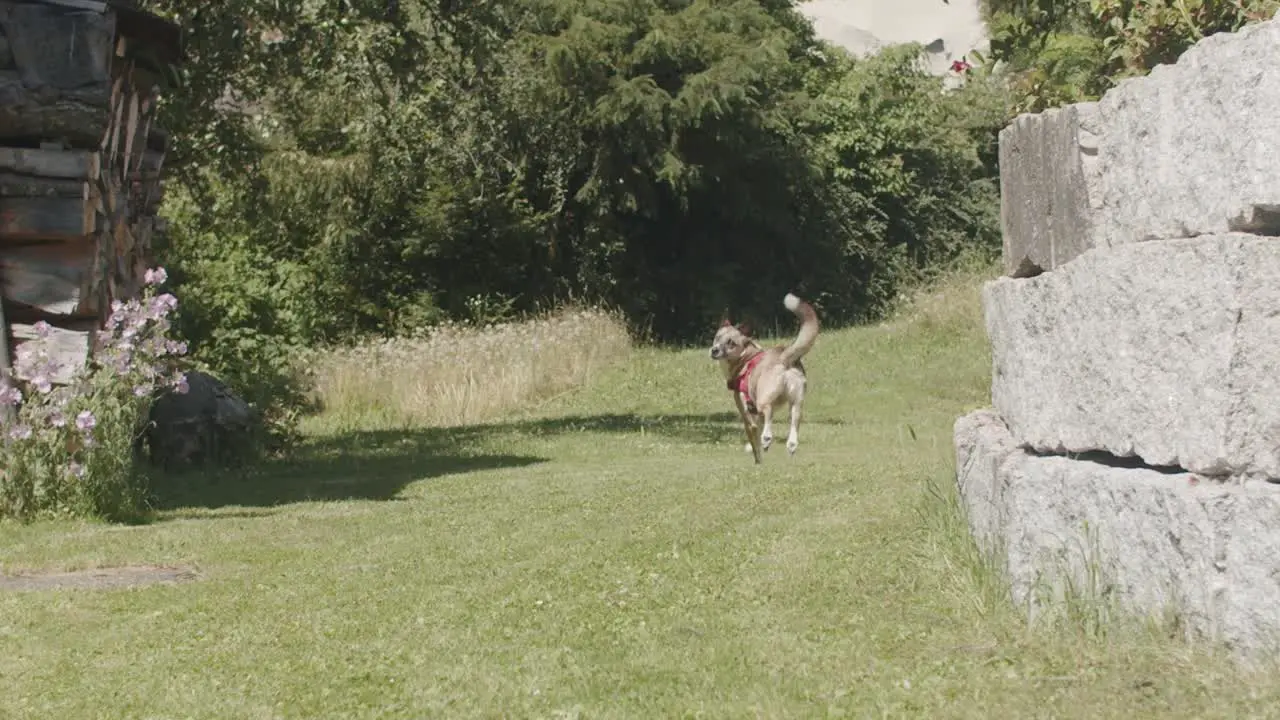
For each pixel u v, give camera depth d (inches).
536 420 912.3
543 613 293.4
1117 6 306.7
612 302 1422.2
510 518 444.5
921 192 1569.9
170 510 485.4
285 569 361.1
